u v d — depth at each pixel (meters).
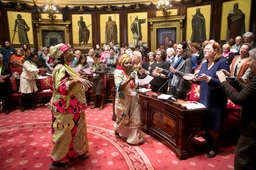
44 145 3.01
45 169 2.38
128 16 10.09
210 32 8.27
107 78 5.47
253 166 1.47
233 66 3.62
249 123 1.45
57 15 10.20
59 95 2.23
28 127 3.74
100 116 4.38
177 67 3.35
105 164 2.47
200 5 8.42
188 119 2.52
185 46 3.37
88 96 5.31
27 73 4.58
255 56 1.42
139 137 2.98
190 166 2.42
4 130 3.59
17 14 9.51
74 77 2.18
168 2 8.77
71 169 2.37
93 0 10.20
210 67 2.56
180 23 9.00
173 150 2.73
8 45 8.31
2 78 4.24
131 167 2.40
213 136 2.60
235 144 3.01
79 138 2.46
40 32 10.09
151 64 4.13
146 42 10.04
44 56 7.69
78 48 10.58
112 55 6.47
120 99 2.93
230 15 7.59
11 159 2.60
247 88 1.44
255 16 6.89
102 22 10.37
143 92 3.54
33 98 4.89
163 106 2.90
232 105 3.15
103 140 3.15
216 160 2.55
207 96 2.57
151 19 9.63
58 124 2.27
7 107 4.60
